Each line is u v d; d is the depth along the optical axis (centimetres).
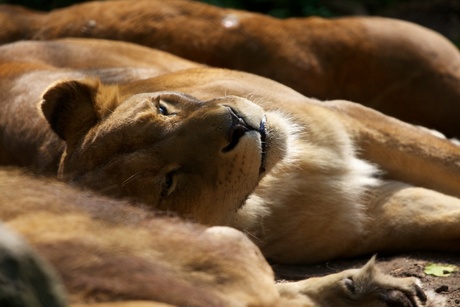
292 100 1266
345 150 1246
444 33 2516
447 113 1720
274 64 1691
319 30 1712
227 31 1714
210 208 995
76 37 1764
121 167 993
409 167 1286
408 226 1211
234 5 2552
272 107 1245
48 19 1805
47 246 652
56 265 632
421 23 2569
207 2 2508
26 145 1298
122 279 642
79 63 1565
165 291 645
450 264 1162
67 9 1816
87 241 674
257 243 1180
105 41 1644
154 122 1005
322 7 2578
